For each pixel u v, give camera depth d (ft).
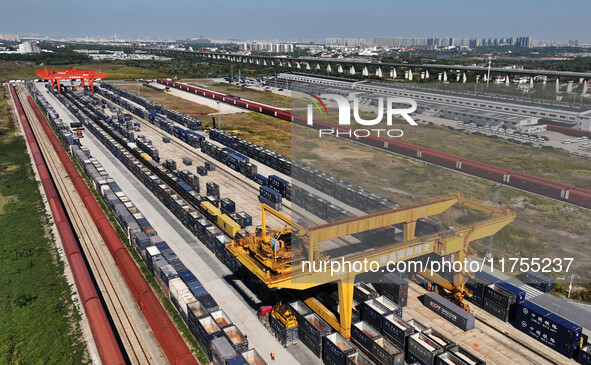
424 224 163.53
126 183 258.37
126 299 145.59
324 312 128.26
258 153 296.51
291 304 129.18
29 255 174.91
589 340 123.13
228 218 187.93
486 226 135.74
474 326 130.93
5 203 232.94
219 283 153.99
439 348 110.83
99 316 127.85
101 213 204.95
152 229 181.78
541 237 165.27
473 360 107.76
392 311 125.39
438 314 137.08
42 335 127.85
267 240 114.32
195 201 214.48
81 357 118.83
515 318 133.28
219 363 107.34
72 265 157.58
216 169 287.89
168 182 247.91
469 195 153.89
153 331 128.36
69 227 189.67
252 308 140.15
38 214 216.95
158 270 148.66
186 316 128.47
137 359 118.42
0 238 190.70
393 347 113.91
